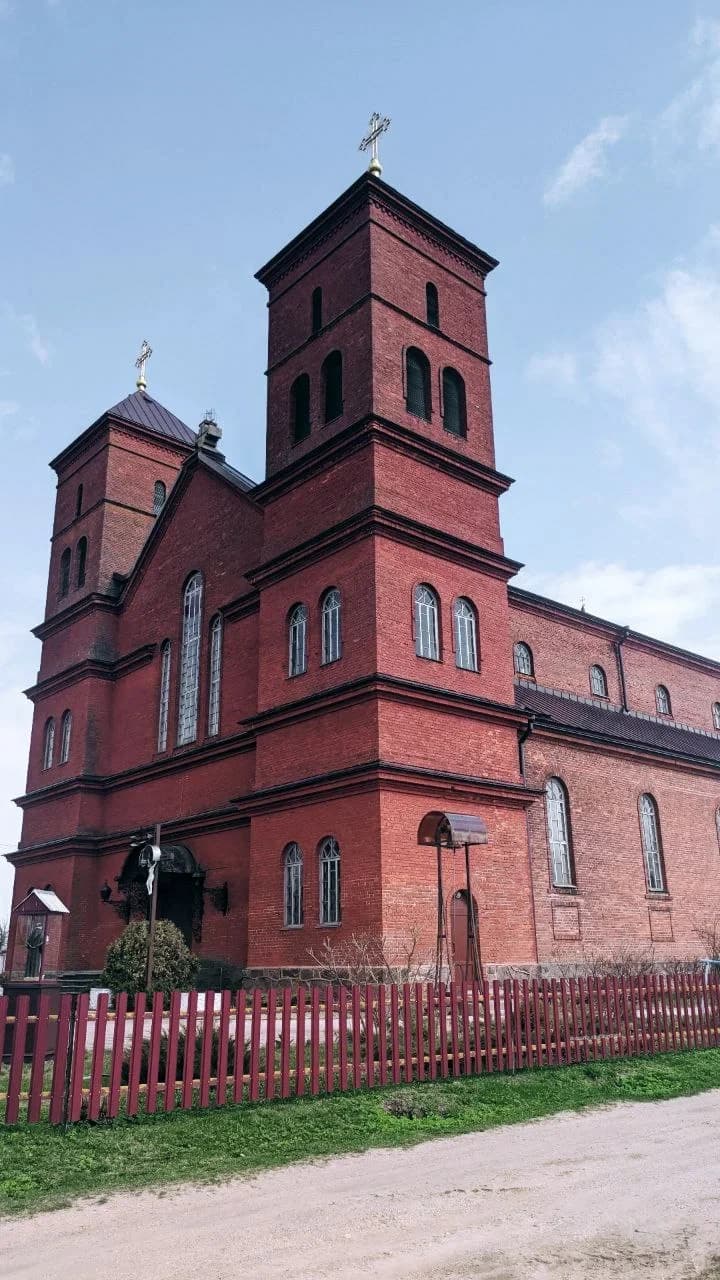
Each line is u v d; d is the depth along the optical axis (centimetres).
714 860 3312
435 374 2595
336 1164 917
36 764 3575
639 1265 647
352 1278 626
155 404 4072
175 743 2984
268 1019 1159
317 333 2648
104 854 3169
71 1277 634
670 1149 983
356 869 2036
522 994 1455
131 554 3634
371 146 2645
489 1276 627
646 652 4112
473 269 2878
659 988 1662
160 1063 1176
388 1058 1268
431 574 2350
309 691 2314
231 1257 666
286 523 2550
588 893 2730
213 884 2620
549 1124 1109
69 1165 882
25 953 3027
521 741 2502
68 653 3572
